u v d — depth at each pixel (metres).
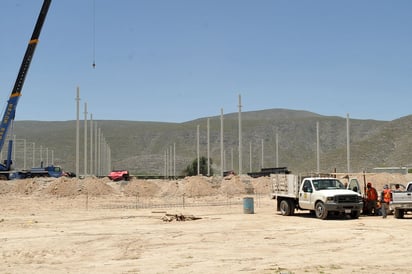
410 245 20.28
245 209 35.09
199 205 44.00
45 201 47.84
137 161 168.12
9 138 60.47
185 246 20.89
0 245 21.89
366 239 21.80
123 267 16.89
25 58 51.97
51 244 21.98
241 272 15.58
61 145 191.25
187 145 196.12
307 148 190.00
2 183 55.69
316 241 21.61
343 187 30.70
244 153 181.12
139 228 26.95
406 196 29.11
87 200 48.16
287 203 32.34
